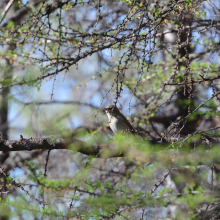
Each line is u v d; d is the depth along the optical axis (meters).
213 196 10.16
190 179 11.24
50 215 9.41
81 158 13.53
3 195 11.00
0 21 11.78
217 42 12.75
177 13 9.55
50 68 11.91
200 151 9.75
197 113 12.71
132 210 10.66
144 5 8.93
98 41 10.96
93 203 9.52
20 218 9.55
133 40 8.67
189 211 11.17
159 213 12.18
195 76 12.98
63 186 9.84
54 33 11.43
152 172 9.88
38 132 13.41
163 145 10.08
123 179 12.02
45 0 9.91
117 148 9.79
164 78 13.08
